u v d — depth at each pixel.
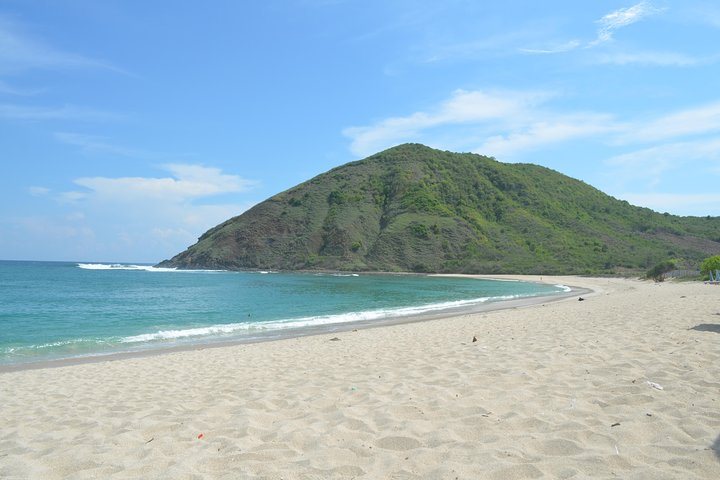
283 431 4.77
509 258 90.31
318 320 19.66
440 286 49.91
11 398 7.39
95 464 4.14
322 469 3.74
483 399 5.41
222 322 20.12
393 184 115.00
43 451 4.65
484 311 22.20
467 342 10.33
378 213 109.19
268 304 28.72
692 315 11.93
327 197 115.25
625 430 4.08
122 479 3.77
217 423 5.27
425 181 114.75
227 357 10.56
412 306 26.55
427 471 3.55
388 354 9.41
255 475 3.68
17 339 15.27
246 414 5.47
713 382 5.41
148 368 9.60
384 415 5.03
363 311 23.92
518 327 12.52
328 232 102.81
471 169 123.12
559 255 91.62
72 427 5.59
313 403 5.86
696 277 41.81
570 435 4.06
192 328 17.88
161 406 6.33
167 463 4.09
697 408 4.55
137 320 20.84
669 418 4.32
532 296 33.41
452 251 92.88
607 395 5.23
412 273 86.25
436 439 4.20
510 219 107.06
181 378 8.38
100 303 29.14
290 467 3.82
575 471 3.36
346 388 6.52
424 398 5.61
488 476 3.38
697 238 108.81
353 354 9.80
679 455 3.51
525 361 7.38
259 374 8.23
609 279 62.56
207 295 35.88
